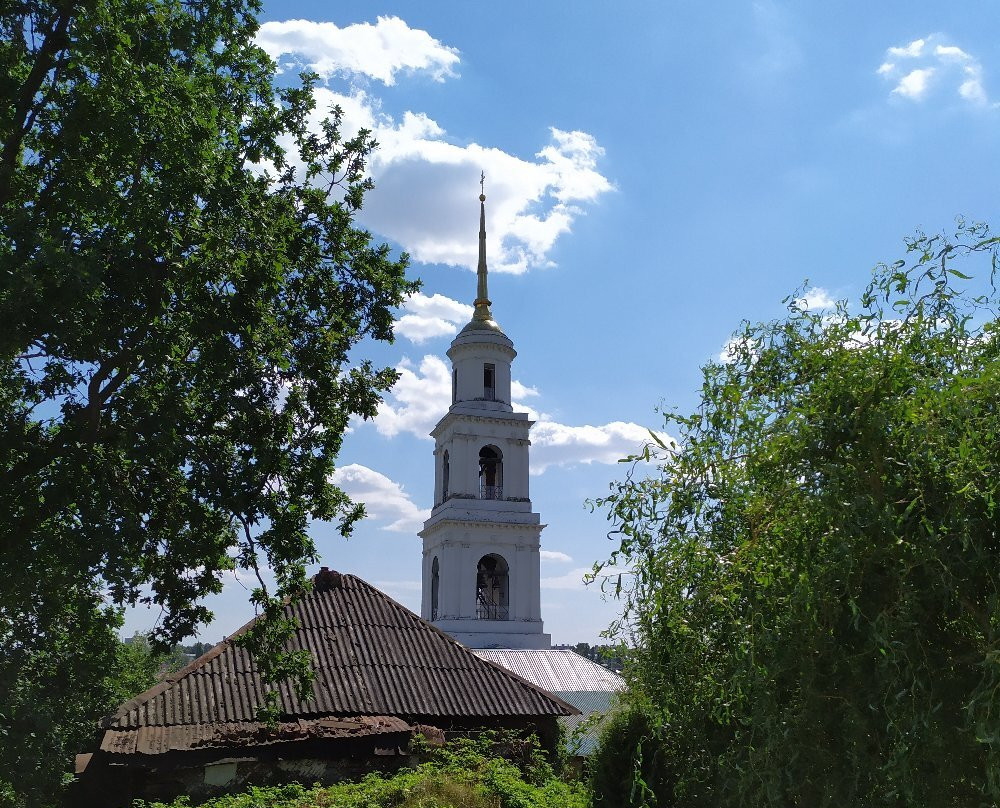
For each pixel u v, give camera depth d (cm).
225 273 1271
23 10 1220
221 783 1562
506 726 1842
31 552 1291
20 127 1243
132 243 1224
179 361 1377
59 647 1727
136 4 1320
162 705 1661
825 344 460
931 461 387
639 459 561
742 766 475
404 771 1573
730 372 527
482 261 4625
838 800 419
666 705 563
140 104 1170
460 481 4119
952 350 429
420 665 1927
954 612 401
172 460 1363
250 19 1555
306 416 1506
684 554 526
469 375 4341
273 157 1571
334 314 1567
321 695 1761
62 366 1334
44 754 1636
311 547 1474
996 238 433
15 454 1303
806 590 413
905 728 382
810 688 420
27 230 1092
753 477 478
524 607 4025
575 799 1317
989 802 382
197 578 1453
